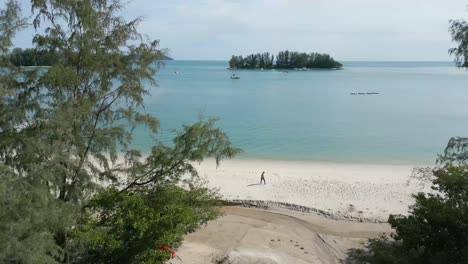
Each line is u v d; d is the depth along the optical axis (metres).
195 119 58.38
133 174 16.05
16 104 12.88
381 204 25.36
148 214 14.73
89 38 13.76
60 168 10.73
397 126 55.47
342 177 31.72
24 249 8.84
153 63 15.46
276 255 17.34
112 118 14.89
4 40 11.84
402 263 13.02
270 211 24.03
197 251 17.39
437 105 78.69
